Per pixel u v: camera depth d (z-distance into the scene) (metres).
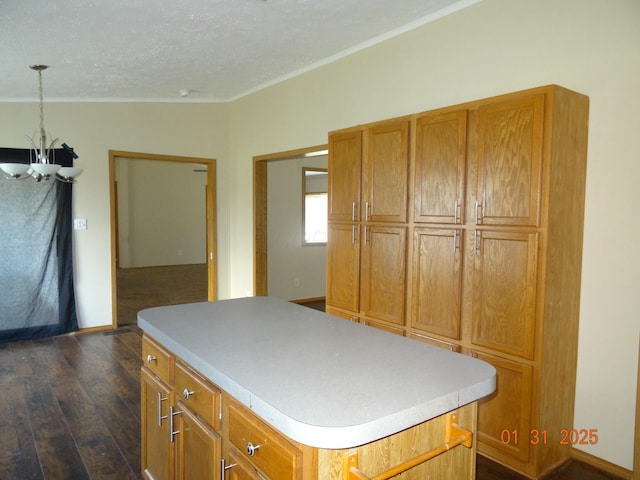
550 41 2.58
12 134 4.62
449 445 1.27
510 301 2.33
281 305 2.41
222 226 5.87
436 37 3.16
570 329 2.43
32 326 4.71
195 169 11.34
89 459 2.48
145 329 2.02
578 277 2.45
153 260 10.95
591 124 2.42
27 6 2.62
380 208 3.02
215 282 5.84
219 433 1.46
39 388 3.44
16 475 2.33
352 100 3.87
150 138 5.33
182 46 3.53
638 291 2.30
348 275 3.26
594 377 2.45
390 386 1.28
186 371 1.66
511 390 2.35
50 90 4.50
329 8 2.95
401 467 1.17
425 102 3.26
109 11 2.77
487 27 2.86
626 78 2.30
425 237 2.74
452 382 1.31
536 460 2.28
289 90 4.62
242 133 5.52
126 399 3.25
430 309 2.72
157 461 1.95
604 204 2.39
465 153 2.51
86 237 4.99
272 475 1.18
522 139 2.26
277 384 1.28
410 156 2.85
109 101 5.07
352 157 3.20
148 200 10.81
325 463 1.08
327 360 1.50
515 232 2.30
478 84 2.92
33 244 4.67
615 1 2.33
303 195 6.62
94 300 5.06
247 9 2.90
